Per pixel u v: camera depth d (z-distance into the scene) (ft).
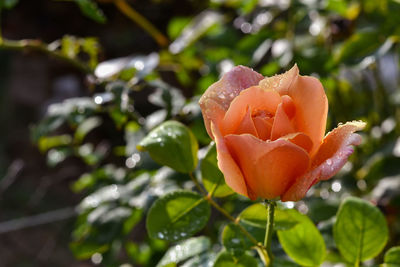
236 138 1.37
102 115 5.26
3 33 6.49
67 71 6.43
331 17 2.53
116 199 2.07
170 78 4.91
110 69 2.15
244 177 1.41
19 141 5.78
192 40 2.49
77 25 6.45
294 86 1.42
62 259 4.26
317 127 1.40
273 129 1.39
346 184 2.28
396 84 2.91
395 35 2.11
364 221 1.67
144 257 2.39
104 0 2.66
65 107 2.11
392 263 1.67
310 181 1.37
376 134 2.51
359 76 2.61
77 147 2.58
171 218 1.63
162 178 2.00
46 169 5.33
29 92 6.27
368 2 2.41
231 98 1.47
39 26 6.60
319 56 2.34
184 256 1.76
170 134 1.69
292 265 1.74
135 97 4.71
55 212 4.48
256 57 2.40
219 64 2.48
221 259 1.62
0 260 4.26
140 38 5.91
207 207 1.64
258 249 1.62
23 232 4.49
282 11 2.65
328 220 2.01
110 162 4.75
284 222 1.64
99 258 2.21
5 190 4.98
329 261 1.88
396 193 2.11
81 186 2.49
